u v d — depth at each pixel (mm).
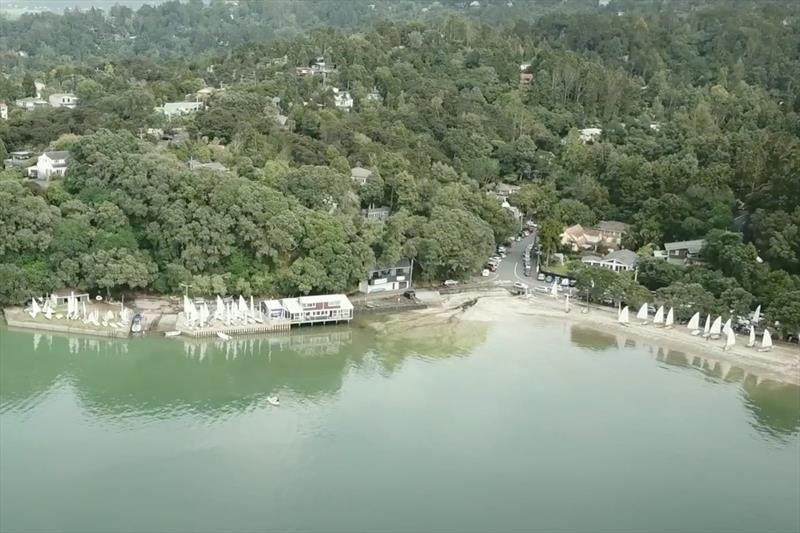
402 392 157125
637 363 176750
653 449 139250
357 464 129500
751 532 117750
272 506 117062
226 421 141750
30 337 175250
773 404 158750
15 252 185875
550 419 148125
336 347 181125
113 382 156125
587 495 124688
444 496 122062
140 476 123125
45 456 127562
